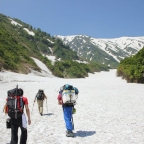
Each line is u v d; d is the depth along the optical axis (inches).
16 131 267.3
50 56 6363.2
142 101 740.7
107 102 724.0
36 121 458.0
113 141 315.9
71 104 353.4
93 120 460.4
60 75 3196.4
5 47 2849.4
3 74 1791.3
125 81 2016.5
